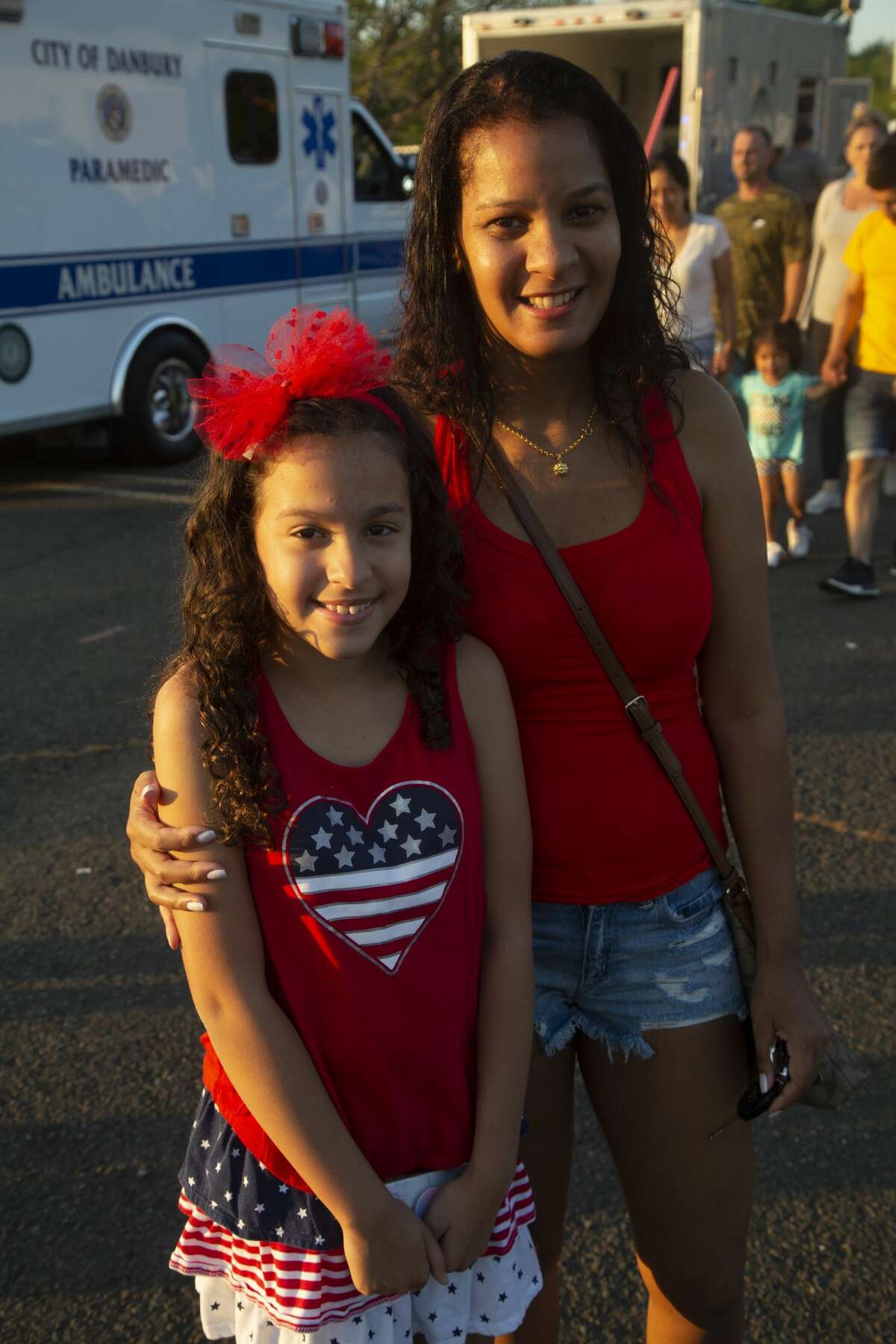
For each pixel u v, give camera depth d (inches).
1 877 135.3
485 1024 56.1
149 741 168.4
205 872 51.0
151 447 323.3
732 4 380.5
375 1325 55.5
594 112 53.9
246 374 51.8
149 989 115.9
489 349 58.3
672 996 60.5
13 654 200.1
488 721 55.9
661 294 59.4
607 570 56.2
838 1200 90.4
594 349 57.9
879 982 113.6
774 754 61.3
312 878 51.8
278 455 49.9
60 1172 94.4
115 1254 87.4
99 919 127.3
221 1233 56.7
